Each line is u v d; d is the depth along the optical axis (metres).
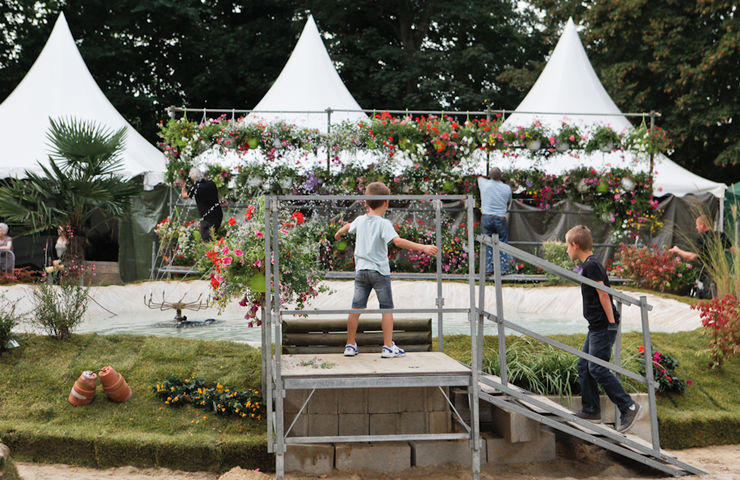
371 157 13.24
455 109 28.28
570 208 14.34
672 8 21.92
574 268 12.52
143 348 7.02
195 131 13.11
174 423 5.84
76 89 17.20
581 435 5.39
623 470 5.60
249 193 13.01
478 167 13.39
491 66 29.25
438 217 6.14
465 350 7.14
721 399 6.85
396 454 5.44
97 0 25.55
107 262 16.33
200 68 27.83
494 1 28.78
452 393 5.74
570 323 10.30
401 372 5.01
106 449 5.45
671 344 7.93
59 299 7.43
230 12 29.42
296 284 5.96
